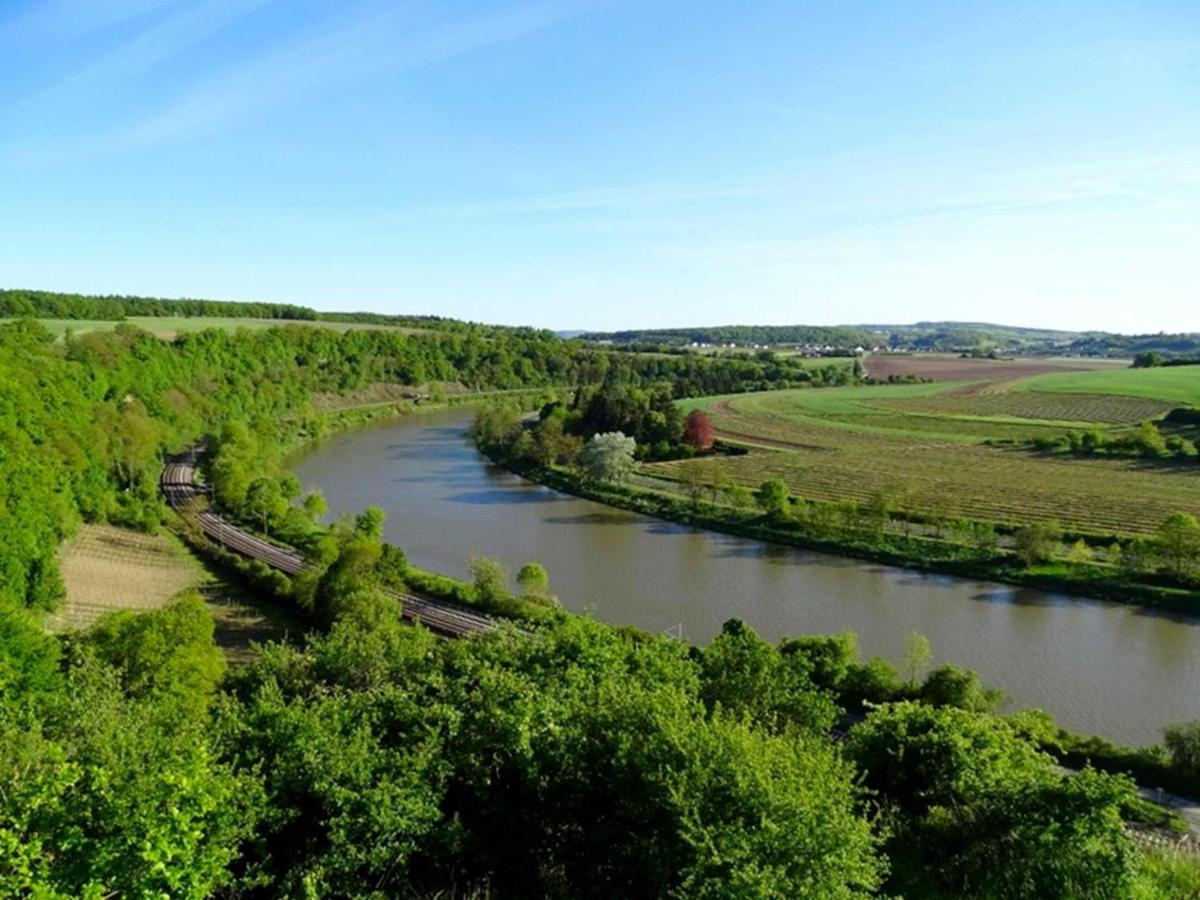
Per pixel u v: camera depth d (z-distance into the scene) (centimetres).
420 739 2283
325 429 16575
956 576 7950
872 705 3219
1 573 5275
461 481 12575
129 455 9525
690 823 1623
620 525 10025
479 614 6325
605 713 2167
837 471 12569
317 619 6116
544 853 2008
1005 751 2455
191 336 15738
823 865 1616
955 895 2031
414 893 1886
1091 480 11450
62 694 3172
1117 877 1959
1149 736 4934
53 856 1564
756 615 6938
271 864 1945
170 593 6762
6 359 8862
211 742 2236
